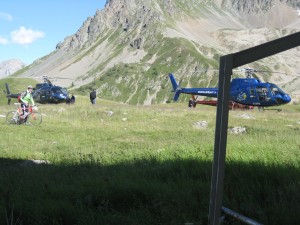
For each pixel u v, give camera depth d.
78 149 13.81
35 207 5.72
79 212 5.62
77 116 27.42
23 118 23.00
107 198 6.36
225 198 6.05
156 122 25.09
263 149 10.59
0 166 10.14
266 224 5.13
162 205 5.80
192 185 6.77
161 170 8.14
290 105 51.78
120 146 14.84
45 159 11.32
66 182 7.48
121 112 28.73
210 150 10.86
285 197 6.00
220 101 4.31
